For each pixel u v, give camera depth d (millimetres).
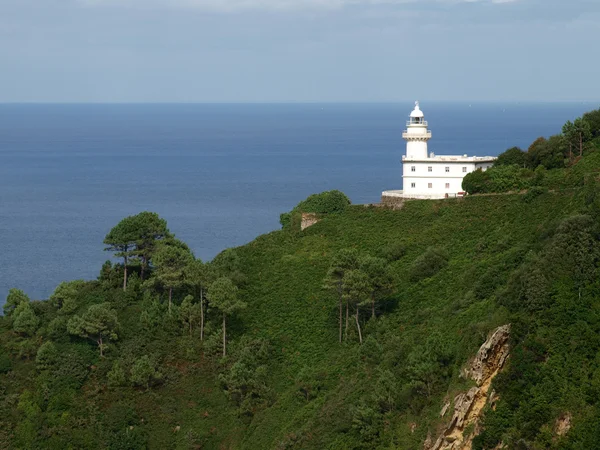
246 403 126375
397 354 115125
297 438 112062
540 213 142875
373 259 135000
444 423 98938
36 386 131250
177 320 143125
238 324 142750
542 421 91188
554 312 99750
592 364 94438
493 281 119625
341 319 136125
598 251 105500
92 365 135250
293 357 133750
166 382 132875
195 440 123500
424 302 131375
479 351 100438
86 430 124688
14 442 123062
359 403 110500
